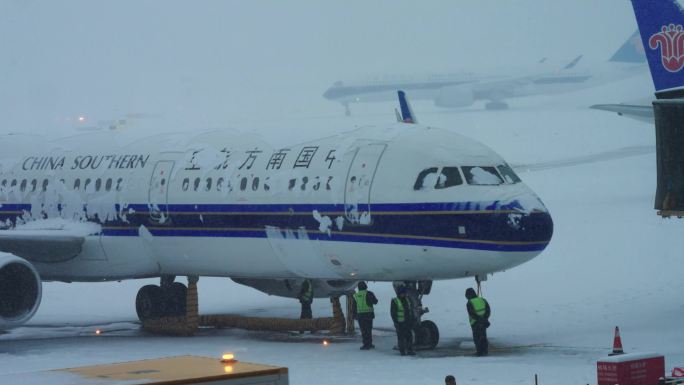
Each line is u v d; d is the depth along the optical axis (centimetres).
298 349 3881
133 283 6431
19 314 3906
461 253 3594
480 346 3544
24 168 4878
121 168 4553
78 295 6009
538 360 3381
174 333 4469
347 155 3925
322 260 3922
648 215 7681
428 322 3841
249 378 1662
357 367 3353
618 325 4119
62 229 4588
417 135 3881
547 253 6341
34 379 1669
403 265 3725
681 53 3669
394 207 3706
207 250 4238
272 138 4266
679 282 5131
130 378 1642
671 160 3741
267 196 4034
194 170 4316
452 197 3625
